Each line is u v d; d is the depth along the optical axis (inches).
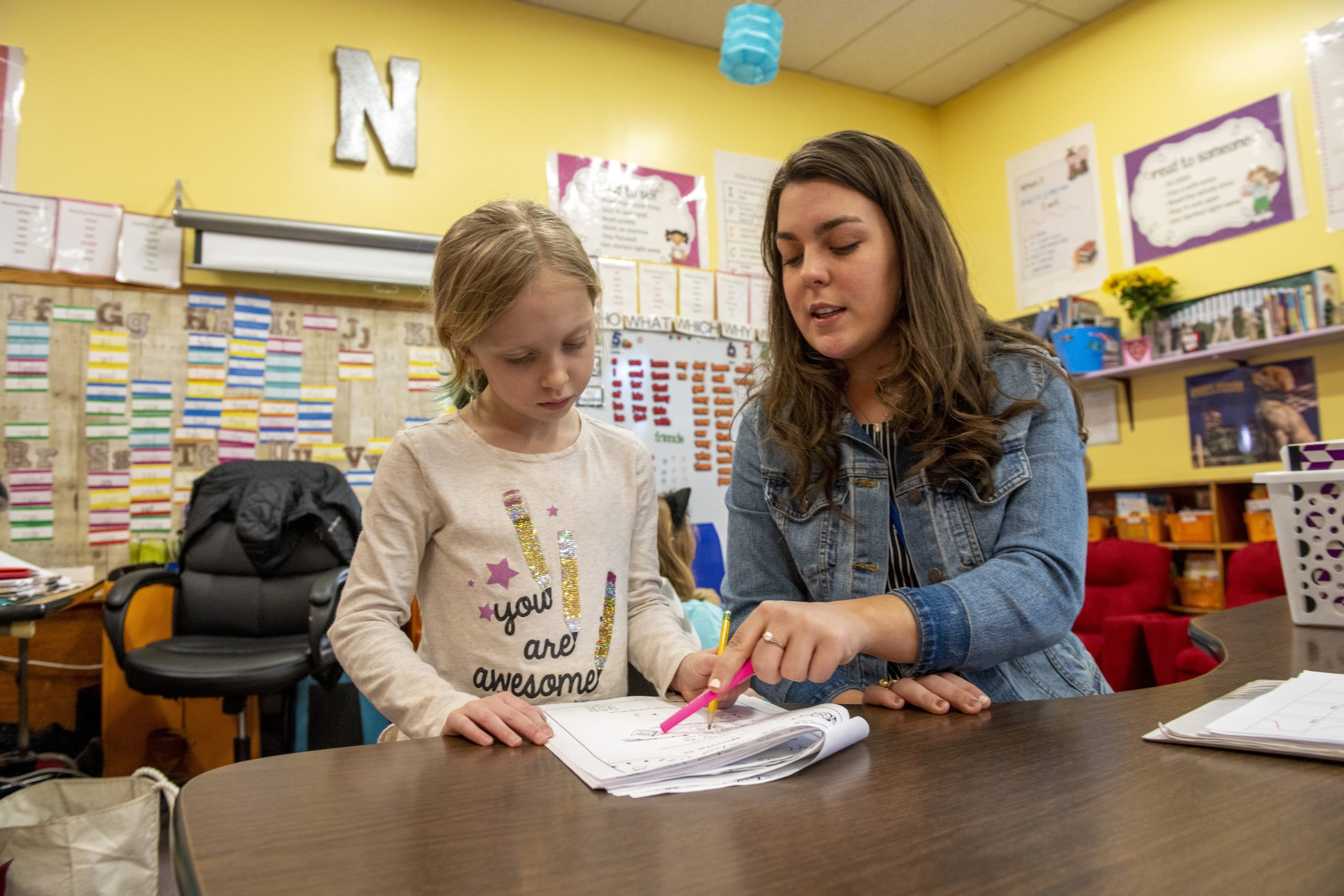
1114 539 139.8
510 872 15.3
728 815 18.3
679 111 150.9
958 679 29.1
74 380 107.7
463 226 36.1
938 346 35.8
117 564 107.3
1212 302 129.0
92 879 53.9
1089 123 149.6
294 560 102.7
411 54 129.2
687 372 144.6
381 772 22.8
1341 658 34.5
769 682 25.7
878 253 35.4
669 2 139.6
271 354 116.6
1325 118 120.3
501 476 39.7
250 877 15.3
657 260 145.6
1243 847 15.4
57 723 101.3
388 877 15.2
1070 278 152.6
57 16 110.0
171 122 114.7
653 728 26.6
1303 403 121.0
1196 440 132.6
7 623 75.9
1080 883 14.1
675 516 83.7
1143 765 20.8
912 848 15.9
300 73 122.1
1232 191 130.1
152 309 111.6
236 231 111.6
